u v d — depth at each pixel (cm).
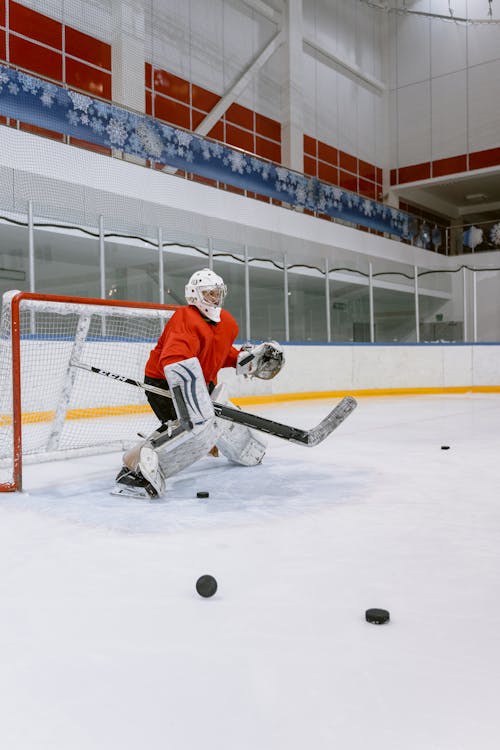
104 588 176
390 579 180
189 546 216
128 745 103
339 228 1493
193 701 116
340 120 1798
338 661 130
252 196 1347
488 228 1805
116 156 1057
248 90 1521
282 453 437
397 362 1190
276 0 1587
